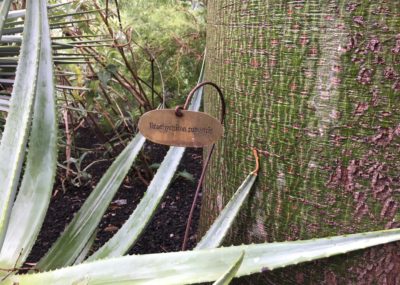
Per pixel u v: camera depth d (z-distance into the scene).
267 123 0.38
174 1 0.95
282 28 0.36
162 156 0.97
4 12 0.41
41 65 0.44
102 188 0.47
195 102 0.49
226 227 0.38
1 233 0.36
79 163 0.87
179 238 0.67
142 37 0.92
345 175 0.36
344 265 0.37
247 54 0.39
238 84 0.40
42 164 0.44
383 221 0.35
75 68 0.84
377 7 0.32
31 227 0.42
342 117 0.35
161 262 0.35
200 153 1.00
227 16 0.41
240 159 0.42
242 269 0.34
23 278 0.36
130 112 0.97
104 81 0.78
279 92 0.37
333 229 0.37
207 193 0.49
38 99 0.45
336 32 0.34
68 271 0.36
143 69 0.96
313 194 0.37
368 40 0.33
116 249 0.42
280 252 0.34
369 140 0.34
